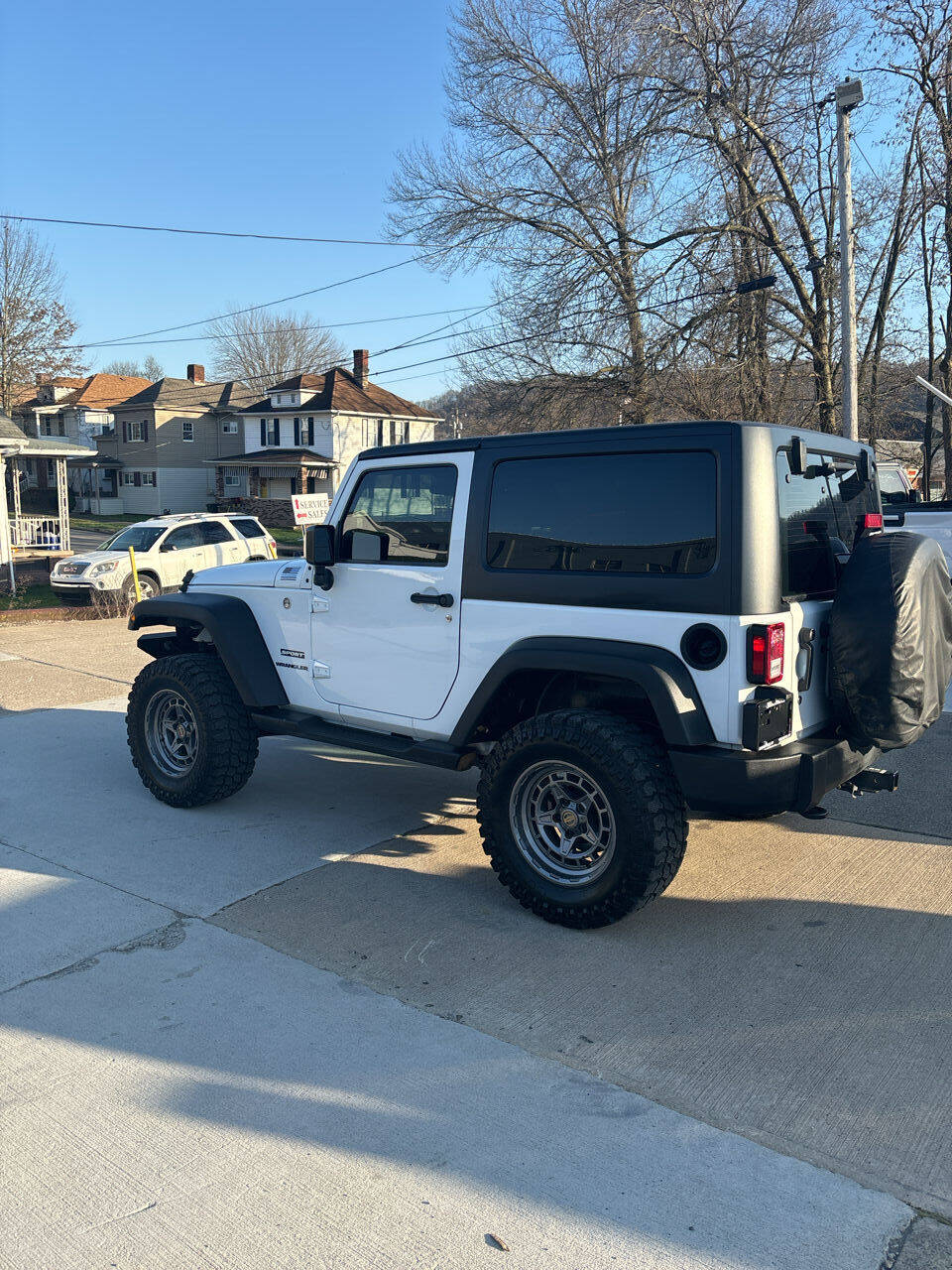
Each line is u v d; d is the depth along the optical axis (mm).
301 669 5273
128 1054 3168
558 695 4484
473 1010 3451
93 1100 2914
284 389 51375
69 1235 2371
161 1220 2420
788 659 3762
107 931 4102
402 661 4738
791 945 3979
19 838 5262
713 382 22734
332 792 6195
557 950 3934
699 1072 3066
